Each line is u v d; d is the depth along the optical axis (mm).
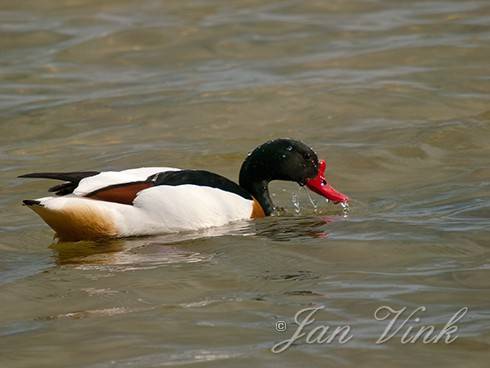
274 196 14453
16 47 22500
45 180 15430
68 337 9672
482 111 18203
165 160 16281
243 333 9617
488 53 21156
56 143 17391
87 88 20172
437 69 20484
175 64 21484
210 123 18125
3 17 24297
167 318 10039
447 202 13766
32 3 25125
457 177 15016
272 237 12523
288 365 8938
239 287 10867
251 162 13766
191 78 20547
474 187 14406
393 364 8945
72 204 12383
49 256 12203
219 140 17297
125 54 22094
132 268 11586
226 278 11164
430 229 12523
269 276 11180
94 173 12961
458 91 19250
